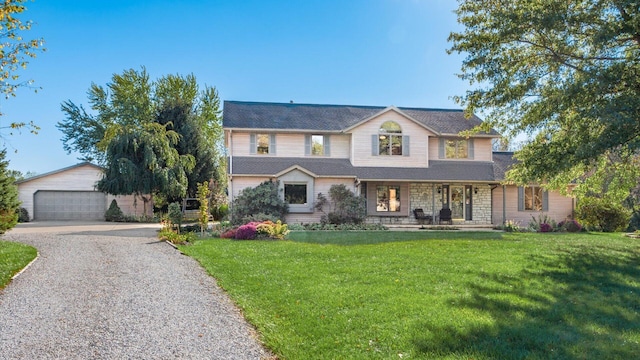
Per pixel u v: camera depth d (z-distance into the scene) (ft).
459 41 46.85
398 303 21.93
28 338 17.11
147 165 87.20
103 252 39.55
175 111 104.17
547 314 20.75
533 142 48.75
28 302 22.36
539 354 15.79
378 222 75.46
